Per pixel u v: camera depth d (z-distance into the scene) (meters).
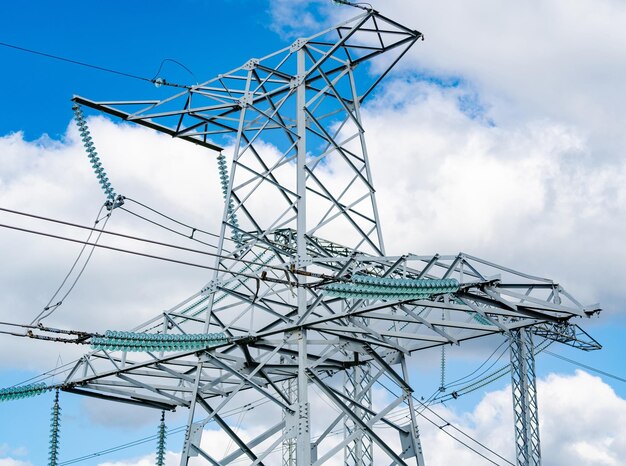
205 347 27.38
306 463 25.05
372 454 37.06
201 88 33.09
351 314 25.98
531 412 49.75
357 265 25.75
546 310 25.64
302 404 25.75
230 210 30.05
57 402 29.08
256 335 27.11
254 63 32.53
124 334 25.25
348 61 32.56
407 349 28.80
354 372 33.44
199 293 28.97
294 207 29.14
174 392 32.81
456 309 25.80
